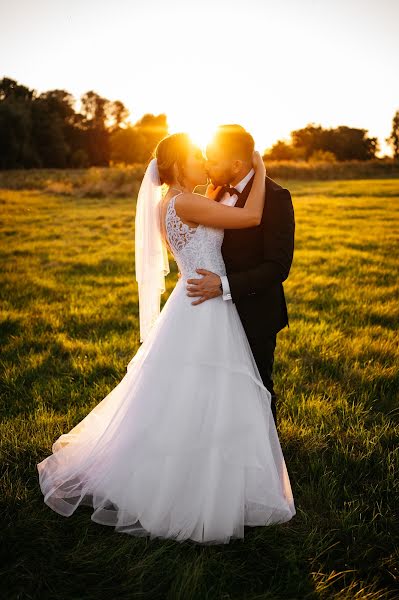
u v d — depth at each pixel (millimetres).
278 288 3025
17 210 19219
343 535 2701
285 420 3758
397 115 70188
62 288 8164
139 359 3021
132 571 2418
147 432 2678
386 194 23391
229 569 2447
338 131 85938
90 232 14406
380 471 3209
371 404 4113
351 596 2287
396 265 9617
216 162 2797
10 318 6402
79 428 3264
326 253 10844
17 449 3348
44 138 72438
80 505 2908
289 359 4984
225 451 2602
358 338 5547
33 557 2490
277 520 2730
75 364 4820
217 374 2680
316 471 3203
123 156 83812
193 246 2762
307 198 22109
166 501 2600
